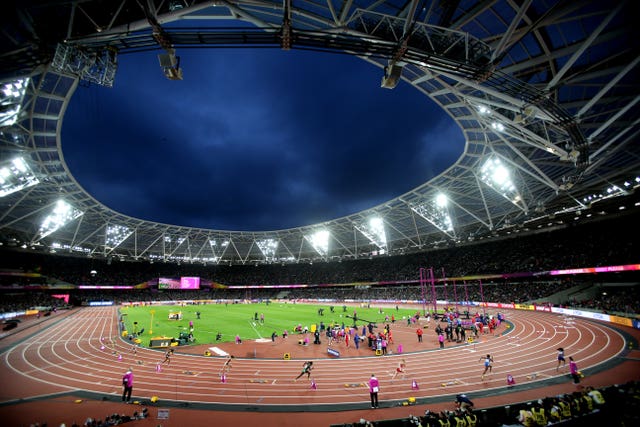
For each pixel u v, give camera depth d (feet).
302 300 347.15
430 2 59.67
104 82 48.19
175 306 277.64
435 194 209.26
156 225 285.02
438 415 43.21
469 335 117.08
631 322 118.01
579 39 62.85
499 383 64.39
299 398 59.31
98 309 250.98
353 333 124.57
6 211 176.55
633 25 57.31
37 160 136.56
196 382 68.64
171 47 45.65
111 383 67.67
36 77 87.61
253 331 136.15
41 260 281.33
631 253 166.09
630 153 108.47
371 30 58.39
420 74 85.66
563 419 41.57
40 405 55.98
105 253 294.25
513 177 148.15
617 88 74.74
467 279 250.16
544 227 229.66
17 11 46.91
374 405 54.65
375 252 326.44
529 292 212.84
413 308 232.94
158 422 49.32
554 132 91.91
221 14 61.05
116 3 52.70
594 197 157.69
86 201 209.67
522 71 74.64
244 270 412.98
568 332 115.24
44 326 155.74
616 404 43.70
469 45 59.47
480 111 92.58
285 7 43.16
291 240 346.33
